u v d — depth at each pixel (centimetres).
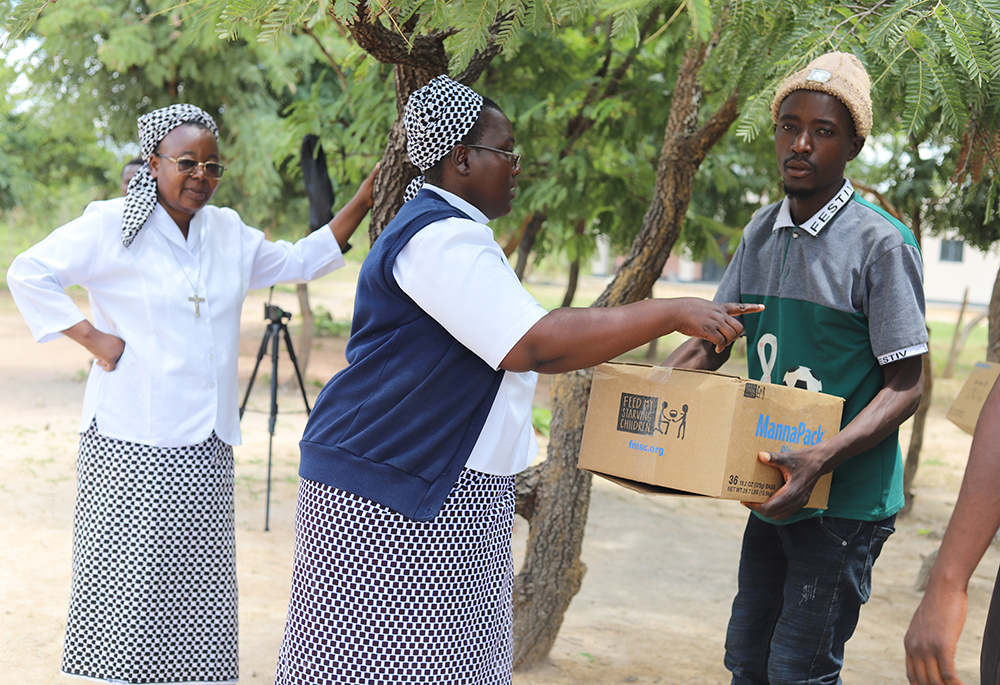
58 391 1024
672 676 386
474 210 203
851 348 238
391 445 195
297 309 2197
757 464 213
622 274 373
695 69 359
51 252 284
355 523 196
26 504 589
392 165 312
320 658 200
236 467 732
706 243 753
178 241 295
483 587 204
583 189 641
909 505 690
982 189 368
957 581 132
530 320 183
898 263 228
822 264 238
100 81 958
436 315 189
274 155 749
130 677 288
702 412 212
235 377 307
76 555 293
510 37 193
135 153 1104
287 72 924
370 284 199
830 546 240
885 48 231
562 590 380
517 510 383
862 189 518
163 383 287
